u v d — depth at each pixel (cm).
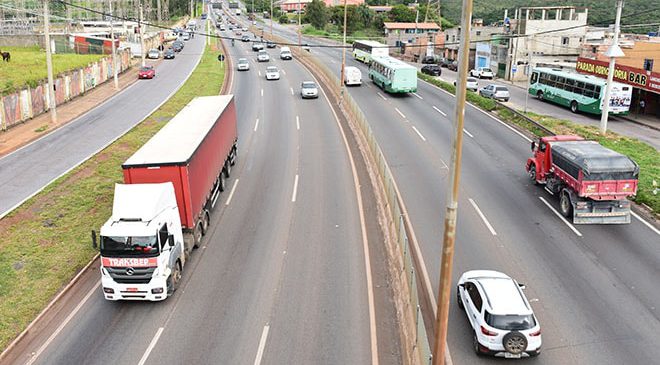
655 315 1820
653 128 4656
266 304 1914
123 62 7662
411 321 1672
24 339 1755
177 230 2086
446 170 3291
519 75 7931
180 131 2659
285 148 3872
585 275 2070
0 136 4091
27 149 3769
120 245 1861
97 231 2516
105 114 4922
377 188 2994
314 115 4906
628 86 4834
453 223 1211
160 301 1953
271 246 2356
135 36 10019
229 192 3028
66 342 1728
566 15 7944
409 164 3406
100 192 2984
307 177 3241
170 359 1627
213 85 6388
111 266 1878
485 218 2588
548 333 1728
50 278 2112
